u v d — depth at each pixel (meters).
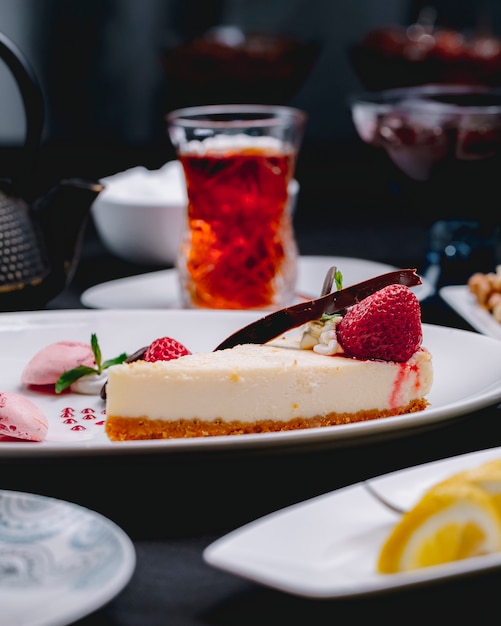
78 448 0.50
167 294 0.77
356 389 0.58
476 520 0.46
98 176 1.14
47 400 0.61
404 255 0.90
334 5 1.48
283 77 1.01
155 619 0.46
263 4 1.48
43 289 0.72
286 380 0.57
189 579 0.48
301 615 0.46
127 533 0.50
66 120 1.49
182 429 0.57
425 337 0.62
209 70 1.00
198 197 0.72
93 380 0.62
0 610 0.44
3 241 0.71
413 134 0.77
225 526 0.51
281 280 0.73
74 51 1.46
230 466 0.52
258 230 0.72
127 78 1.48
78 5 1.45
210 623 0.46
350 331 0.58
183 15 1.47
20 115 1.45
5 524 0.47
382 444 0.53
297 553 0.47
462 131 0.77
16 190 0.72
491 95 0.85
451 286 0.81
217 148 0.72
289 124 0.73
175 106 1.47
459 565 0.44
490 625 0.46
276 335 0.60
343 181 1.22
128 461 0.51
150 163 1.19
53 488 0.53
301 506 0.48
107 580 0.45
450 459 0.51
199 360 0.58
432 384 0.60
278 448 0.51
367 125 0.81
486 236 0.84
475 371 0.60
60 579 0.45
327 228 1.01
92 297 0.76
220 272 0.73
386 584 0.44
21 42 1.45
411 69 1.01
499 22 1.54
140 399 0.57
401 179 0.81
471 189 0.79
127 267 0.88
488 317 0.69
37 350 0.65
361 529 0.48
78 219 0.73
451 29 1.38
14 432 0.56
